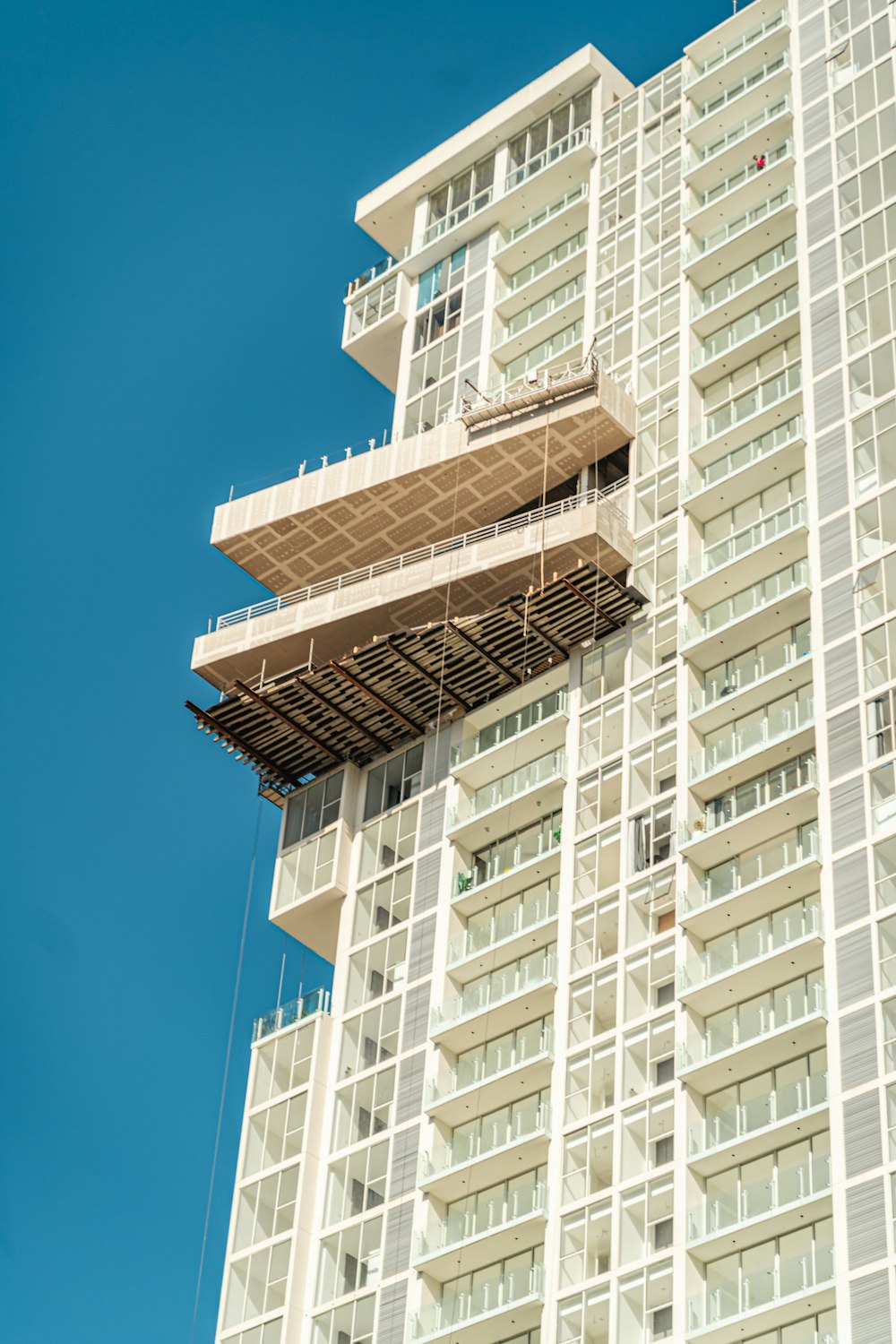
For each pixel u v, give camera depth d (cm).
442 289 8981
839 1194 5281
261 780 8006
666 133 8469
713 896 6328
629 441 7581
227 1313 6669
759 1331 5331
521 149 9094
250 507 7919
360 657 7356
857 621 6316
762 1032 5869
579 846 6819
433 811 7412
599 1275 5812
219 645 7794
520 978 6744
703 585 6931
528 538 7275
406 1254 6375
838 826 5947
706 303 7794
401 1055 6869
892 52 7544
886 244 7062
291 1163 6862
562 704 7206
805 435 6862
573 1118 6203
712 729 6675
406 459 7669
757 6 8350
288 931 7675
